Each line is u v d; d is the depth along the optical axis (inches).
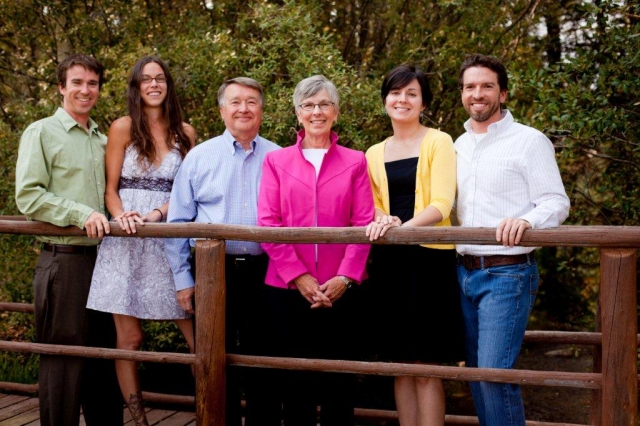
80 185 109.5
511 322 94.8
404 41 211.5
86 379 119.0
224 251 102.3
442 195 99.9
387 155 108.1
